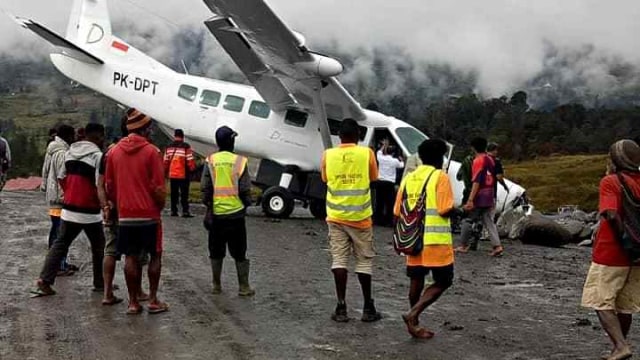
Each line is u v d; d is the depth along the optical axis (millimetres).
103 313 7305
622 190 5672
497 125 79188
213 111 18312
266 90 17031
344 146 7145
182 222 15531
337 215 7055
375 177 7160
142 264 7836
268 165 18156
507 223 15875
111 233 7605
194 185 31781
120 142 7246
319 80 15594
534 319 7527
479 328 7047
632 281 5859
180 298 8039
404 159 16922
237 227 8117
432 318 7422
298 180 17812
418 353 6090
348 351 6109
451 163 16547
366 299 7172
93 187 8031
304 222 16594
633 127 78562
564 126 80250
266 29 14352
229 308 7621
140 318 7121
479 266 11320
